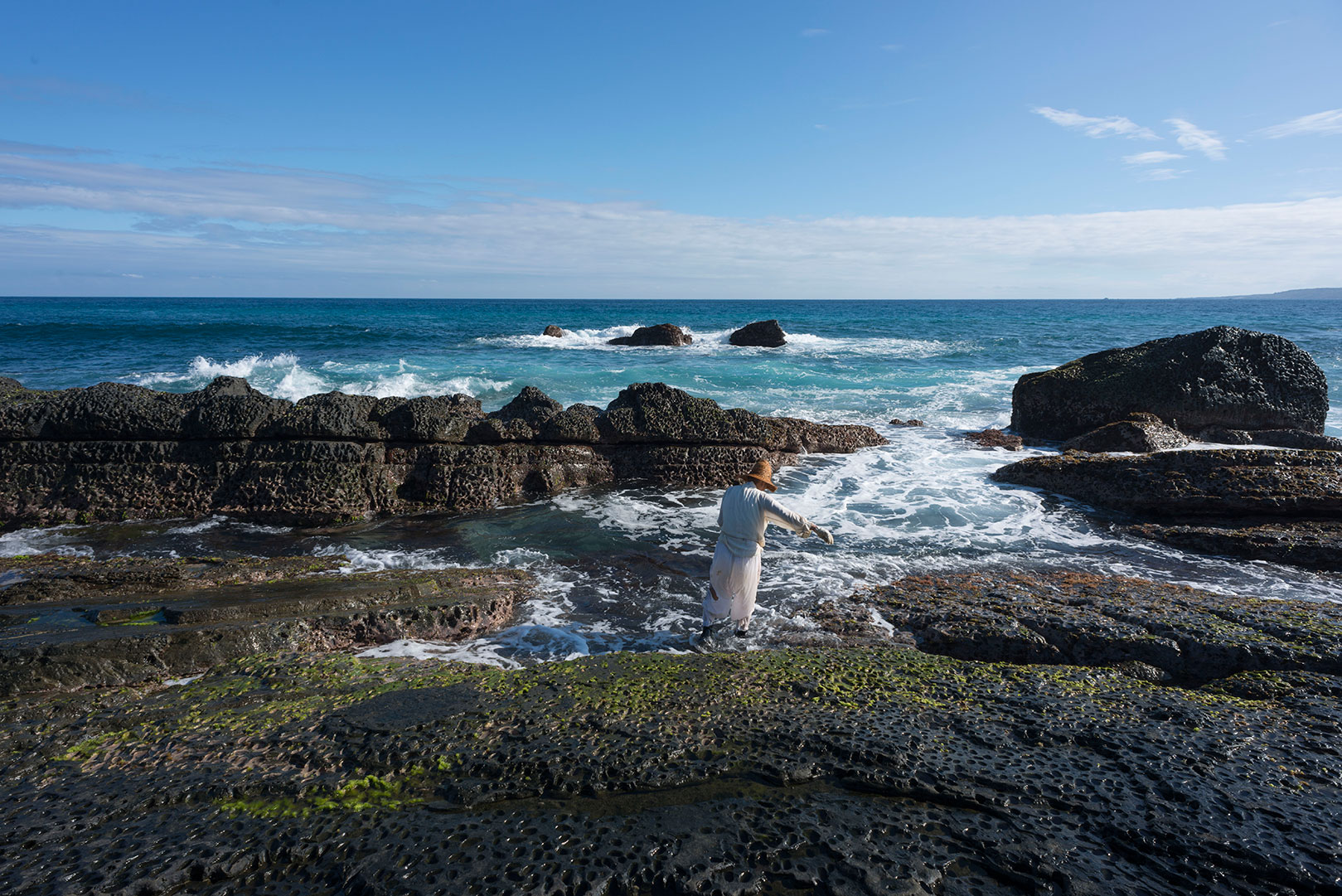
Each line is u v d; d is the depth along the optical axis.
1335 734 3.69
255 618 5.25
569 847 2.81
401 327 47.09
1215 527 8.23
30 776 3.31
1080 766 3.37
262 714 3.86
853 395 19.23
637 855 2.77
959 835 2.90
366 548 7.90
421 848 2.80
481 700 4.01
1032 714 3.86
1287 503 8.14
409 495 9.62
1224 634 4.84
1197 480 8.70
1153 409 12.45
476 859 2.74
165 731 3.71
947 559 7.43
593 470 10.88
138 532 8.46
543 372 22.78
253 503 9.09
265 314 74.38
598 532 8.48
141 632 4.80
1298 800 3.10
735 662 4.61
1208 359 12.30
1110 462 9.50
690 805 3.10
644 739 3.55
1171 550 7.73
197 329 38.09
